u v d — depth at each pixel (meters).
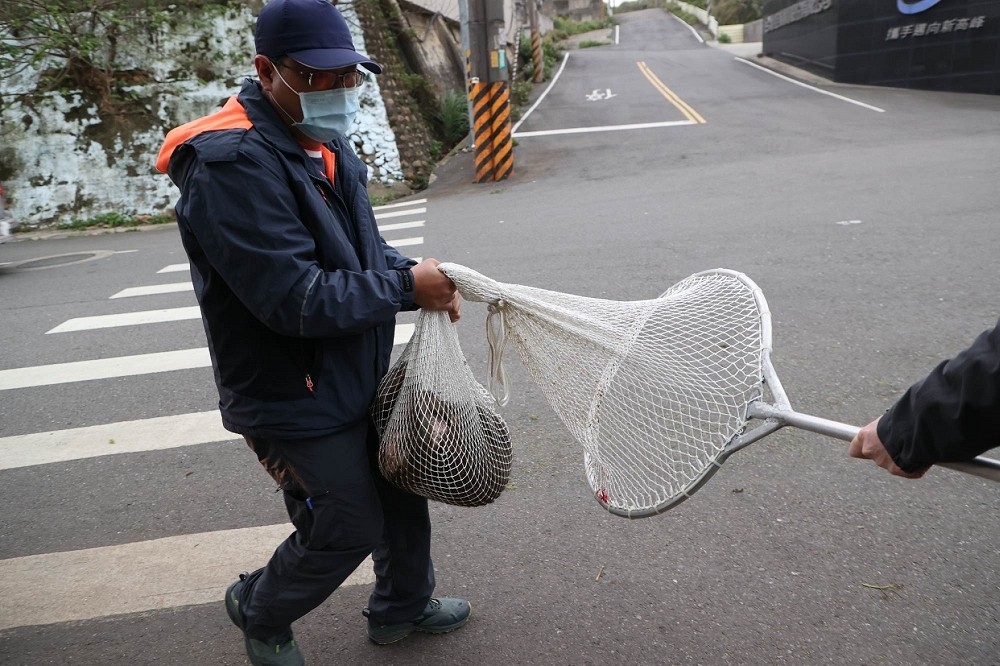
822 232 6.95
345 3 14.20
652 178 11.48
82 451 4.04
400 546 2.32
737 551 2.80
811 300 5.23
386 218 10.41
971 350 1.34
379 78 14.52
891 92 19.14
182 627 2.64
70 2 11.80
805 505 3.03
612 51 36.44
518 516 3.13
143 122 12.73
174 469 3.78
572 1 55.91
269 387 1.91
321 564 2.04
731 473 3.29
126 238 11.21
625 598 2.60
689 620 2.48
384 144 13.79
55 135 12.33
